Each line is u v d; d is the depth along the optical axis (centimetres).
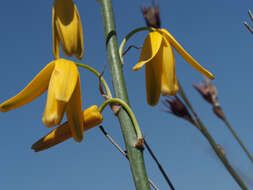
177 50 26
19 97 24
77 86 24
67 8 25
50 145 24
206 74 26
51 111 23
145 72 26
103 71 25
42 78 24
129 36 25
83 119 24
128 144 24
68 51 25
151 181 24
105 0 25
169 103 29
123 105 24
